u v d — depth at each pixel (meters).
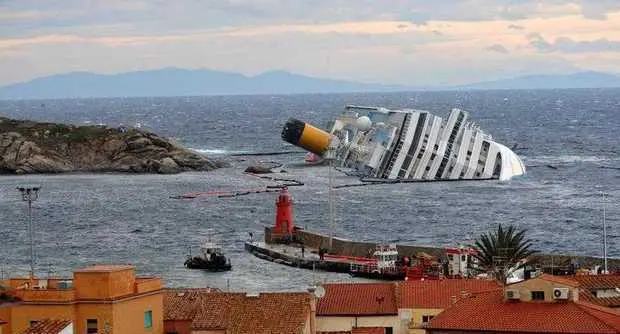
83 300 102.62
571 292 105.81
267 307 112.75
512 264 176.00
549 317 101.81
